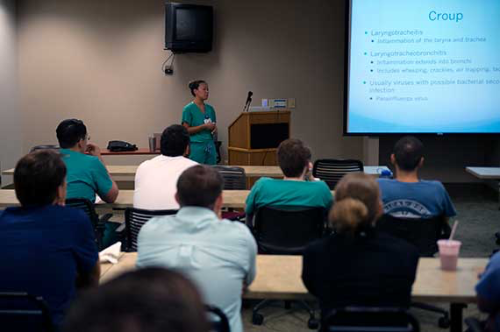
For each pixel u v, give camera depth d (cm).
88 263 212
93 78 817
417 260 195
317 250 197
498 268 190
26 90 817
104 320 59
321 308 199
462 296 209
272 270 238
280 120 666
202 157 659
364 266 192
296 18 805
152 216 316
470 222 612
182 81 816
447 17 713
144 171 356
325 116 820
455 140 798
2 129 759
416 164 317
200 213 204
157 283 64
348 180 206
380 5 719
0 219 207
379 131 738
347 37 726
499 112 721
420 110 729
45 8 807
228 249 198
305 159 334
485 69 717
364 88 733
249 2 802
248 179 635
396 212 311
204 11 779
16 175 209
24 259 199
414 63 723
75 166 361
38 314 190
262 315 356
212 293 194
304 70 812
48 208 209
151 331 58
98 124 823
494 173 497
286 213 330
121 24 809
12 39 793
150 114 821
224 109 820
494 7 709
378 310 169
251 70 813
